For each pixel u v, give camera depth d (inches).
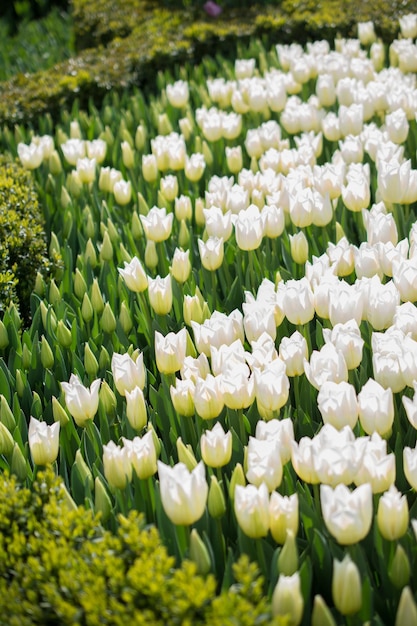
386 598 102.7
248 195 178.7
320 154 213.6
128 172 235.6
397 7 307.6
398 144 197.5
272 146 209.8
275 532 97.4
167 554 106.2
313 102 231.1
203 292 173.2
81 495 117.9
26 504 105.2
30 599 89.7
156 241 169.5
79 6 375.6
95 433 126.8
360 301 125.7
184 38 313.7
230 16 331.3
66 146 220.7
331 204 171.2
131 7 362.9
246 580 85.1
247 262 175.2
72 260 190.7
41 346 151.6
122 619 83.8
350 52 268.1
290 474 114.9
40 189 223.1
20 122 280.5
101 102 293.7
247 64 263.1
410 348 114.3
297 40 314.0
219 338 126.4
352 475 96.5
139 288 153.2
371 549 108.6
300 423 127.6
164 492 94.4
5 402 129.7
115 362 121.0
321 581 104.7
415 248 142.9
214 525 108.0
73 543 97.1
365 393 107.7
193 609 84.0
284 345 121.2
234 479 108.7
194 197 208.5
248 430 129.0
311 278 140.7
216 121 215.6
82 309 161.3
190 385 118.3
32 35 413.7
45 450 114.6
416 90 221.3
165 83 290.2
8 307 167.0
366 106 218.1
